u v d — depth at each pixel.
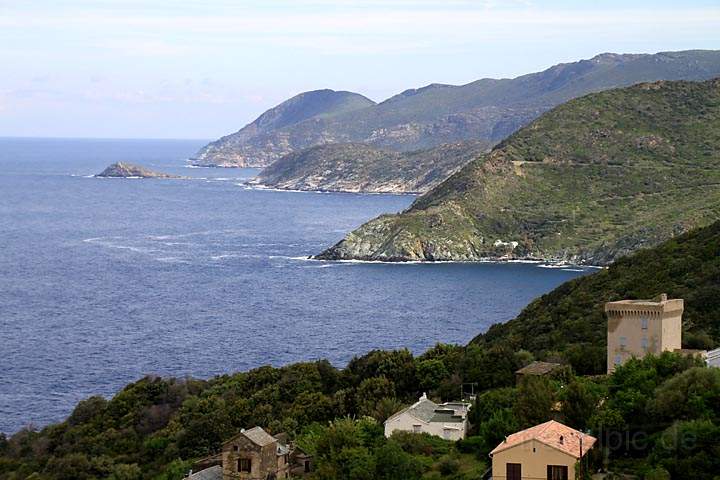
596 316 166.25
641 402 105.25
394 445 107.19
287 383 157.38
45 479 136.25
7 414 184.00
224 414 142.75
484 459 107.62
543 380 115.44
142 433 151.25
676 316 131.50
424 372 150.50
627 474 94.69
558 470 91.50
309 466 112.81
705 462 92.62
